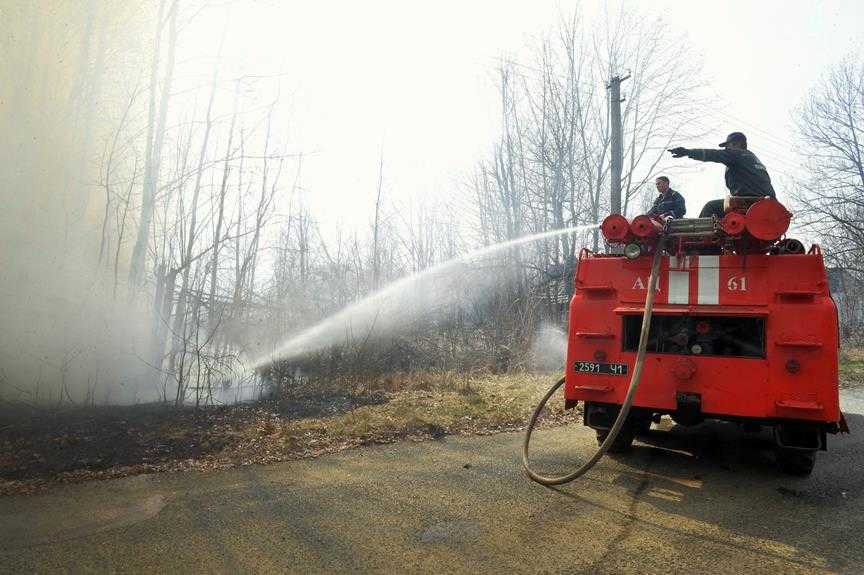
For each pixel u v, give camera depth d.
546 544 3.74
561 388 10.41
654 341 5.52
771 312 5.00
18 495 4.43
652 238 5.42
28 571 3.20
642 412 5.65
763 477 5.37
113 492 4.58
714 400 5.14
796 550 3.71
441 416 7.66
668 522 4.17
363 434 6.65
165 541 3.66
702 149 6.33
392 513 4.24
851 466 5.87
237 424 6.97
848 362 17.23
